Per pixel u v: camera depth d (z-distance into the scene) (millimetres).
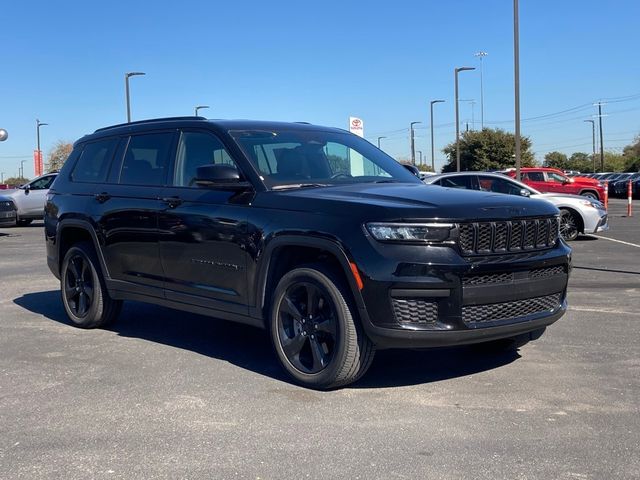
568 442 3787
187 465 3543
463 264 4242
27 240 17594
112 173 6543
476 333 4328
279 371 5219
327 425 4070
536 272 4637
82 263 6770
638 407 4344
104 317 6660
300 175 5367
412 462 3547
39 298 8633
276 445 3785
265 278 4930
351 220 4430
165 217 5688
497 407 4359
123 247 6172
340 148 5984
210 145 5621
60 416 4277
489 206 4496
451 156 59219
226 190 5297
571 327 6559
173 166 5891
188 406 4430
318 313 4711
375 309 4285
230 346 6027
